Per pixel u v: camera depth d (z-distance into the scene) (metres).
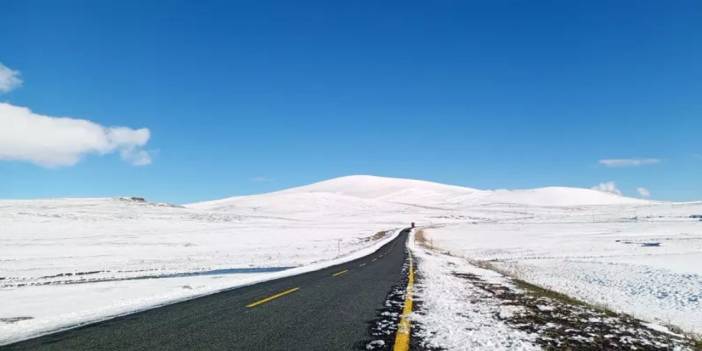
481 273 19.08
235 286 13.66
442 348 6.11
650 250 38.81
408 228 93.62
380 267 21.72
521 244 49.25
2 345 6.25
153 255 34.19
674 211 115.81
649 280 20.92
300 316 8.46
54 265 26.70
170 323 7.77
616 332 7.47
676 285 19.33
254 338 6.64
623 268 25.83
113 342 6.40
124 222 73.69
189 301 10.45
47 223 64.69
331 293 11.92
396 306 9.71
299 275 17.56
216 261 28.78
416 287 13.41
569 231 70.44
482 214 151.00
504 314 8.83
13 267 25.70
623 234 60.47
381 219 128.25
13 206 85.88
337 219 127.12
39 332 7.08
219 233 64.06
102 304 10.41
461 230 83.06
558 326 7.77
